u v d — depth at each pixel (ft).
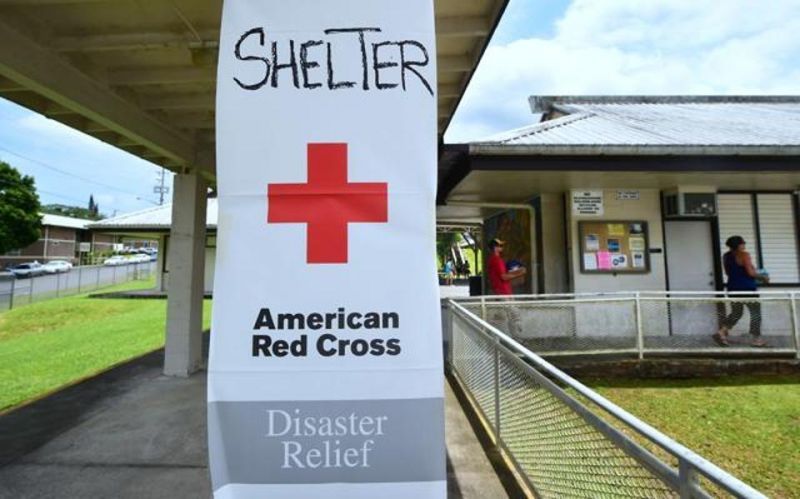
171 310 18.24
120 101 14.06
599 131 23.97
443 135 16.69
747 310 18.83
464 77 12.70
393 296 5.27
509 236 31.09
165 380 17.39
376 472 5.10
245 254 5.28
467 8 10.40
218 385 5.14
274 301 5.23
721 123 27.45
